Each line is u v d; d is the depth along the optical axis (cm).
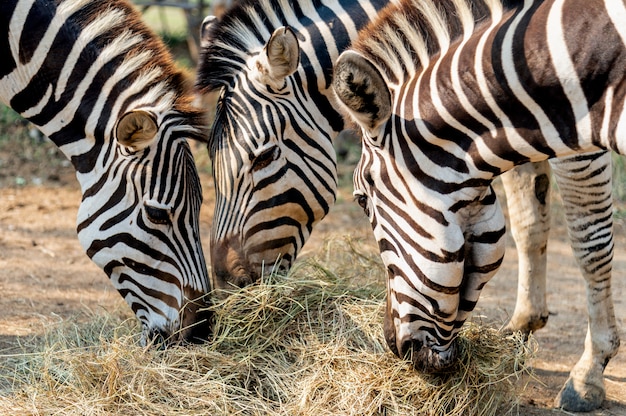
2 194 1367
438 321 558
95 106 657
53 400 612
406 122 535
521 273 784
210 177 1469
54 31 661
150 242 645
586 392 701
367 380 614
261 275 717
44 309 884
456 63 522
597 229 694
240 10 746
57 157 1580
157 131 622
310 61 726
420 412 607
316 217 741
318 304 685
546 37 493
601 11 479
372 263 809
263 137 699
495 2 523
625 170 1456
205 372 639
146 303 661
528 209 762
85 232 658
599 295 705
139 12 699
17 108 686
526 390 742
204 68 741
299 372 633
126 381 618
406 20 554
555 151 511
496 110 510
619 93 479
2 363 717
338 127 750
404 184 538
